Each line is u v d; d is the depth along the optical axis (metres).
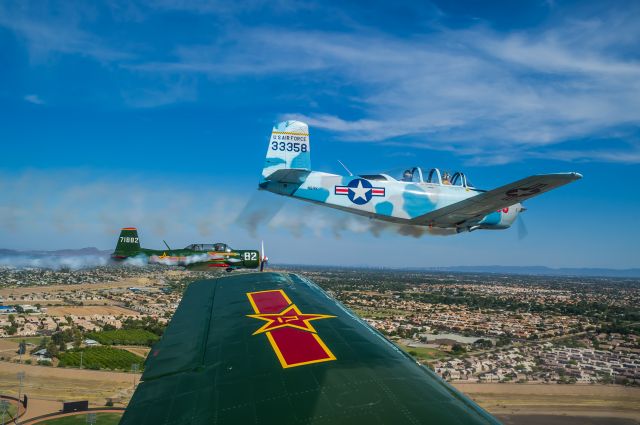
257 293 7.57
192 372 4.61
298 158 20.25
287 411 3.45
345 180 19.83
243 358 4.75
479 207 19.25
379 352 4.61
